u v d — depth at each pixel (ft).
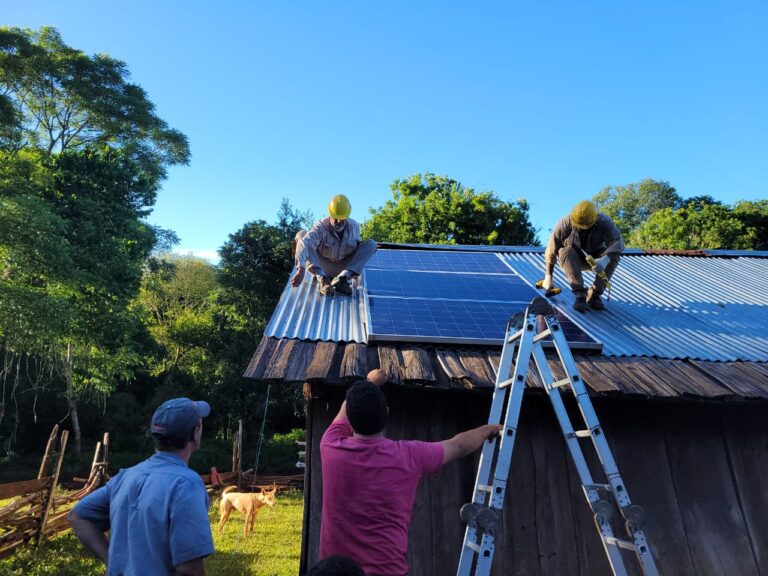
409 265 27.17
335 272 22.65
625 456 15.52
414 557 14.28
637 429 15.81
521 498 14.97
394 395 15.74
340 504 8.57
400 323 17.63
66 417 80.18
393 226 98.22
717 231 101.45
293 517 39.78
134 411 92.27
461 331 17.08
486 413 15.65
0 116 75.56
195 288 135.03
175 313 130.31
